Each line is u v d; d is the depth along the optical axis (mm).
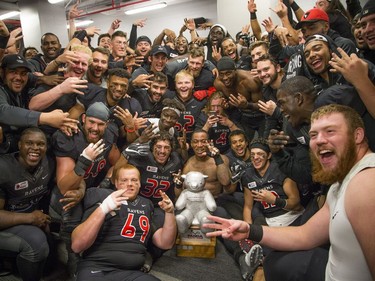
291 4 3777
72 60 2637
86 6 11047
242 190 2912
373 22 1900
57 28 8398
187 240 2359
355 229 987
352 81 1425
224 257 2371
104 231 1930
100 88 2803
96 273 1823
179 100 3281
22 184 2115
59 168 2244
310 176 1898
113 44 4156
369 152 1127
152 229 2166
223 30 4480
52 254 2395
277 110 2557
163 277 2160
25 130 2072
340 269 1078
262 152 2279
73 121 2180
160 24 11195
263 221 2295
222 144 3254
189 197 2400
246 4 6277
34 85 2607
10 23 11141
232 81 3146
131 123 2639
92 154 1960
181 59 3859
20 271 2078
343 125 1108
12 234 2027
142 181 2562
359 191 979
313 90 1811
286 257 1452
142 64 4355
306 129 1867
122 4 10492
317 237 1396
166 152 2514
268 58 2816
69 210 1989
